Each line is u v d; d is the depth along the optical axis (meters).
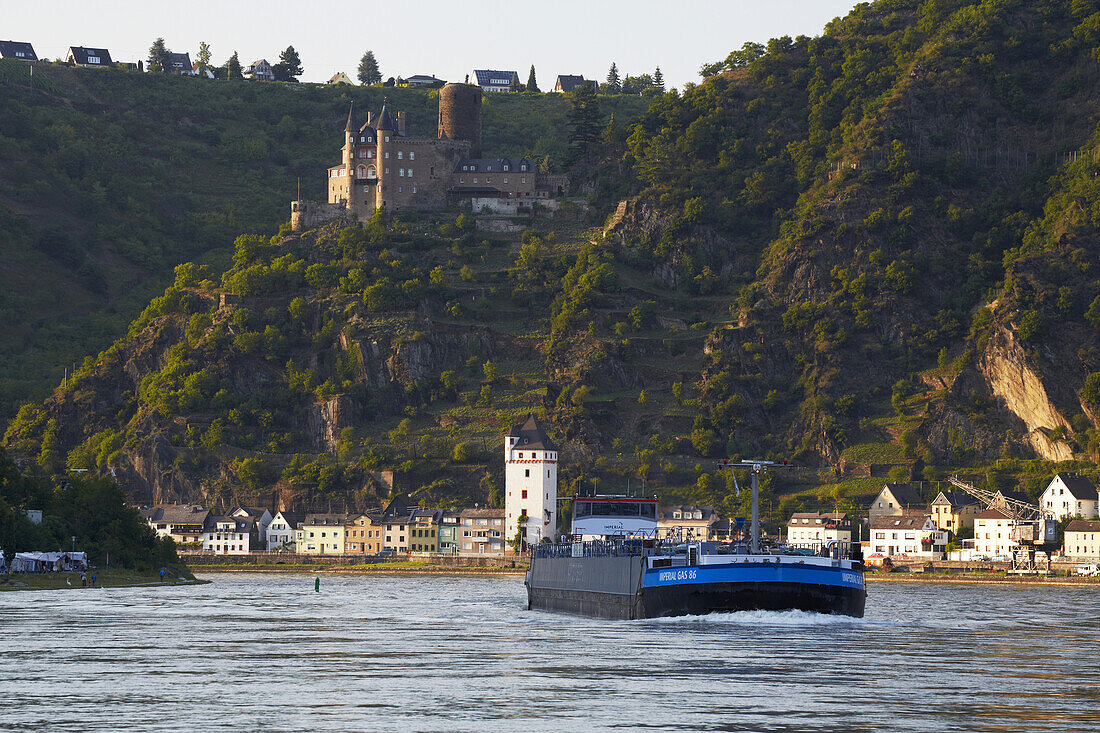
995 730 135.88
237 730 134.62
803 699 153.38
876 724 138.50
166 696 155.62
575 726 137.12
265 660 191.25
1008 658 194.12
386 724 138.00
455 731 134.62
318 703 150.88
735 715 143.25
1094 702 152.62
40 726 136.12
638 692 158.12
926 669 178.88
